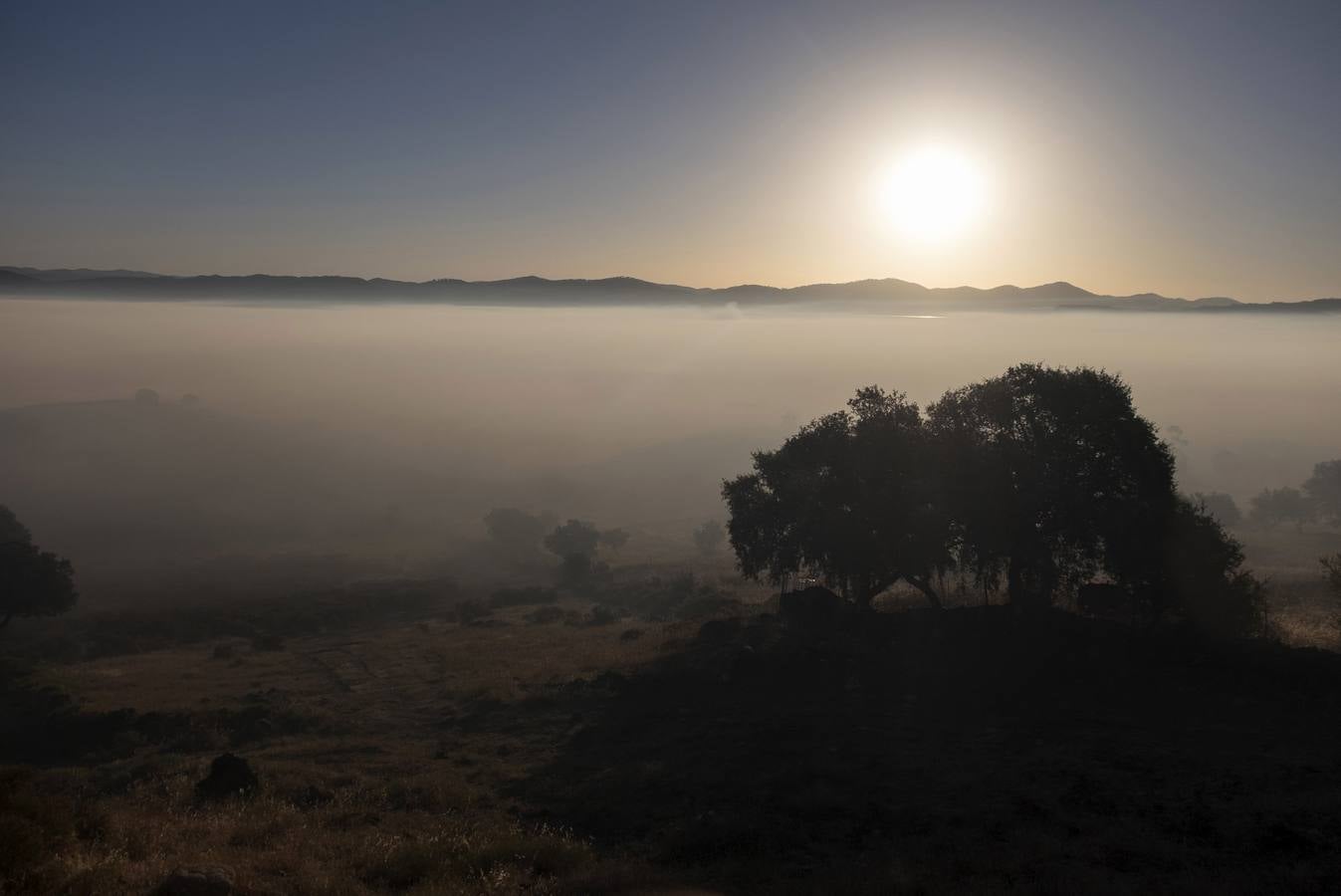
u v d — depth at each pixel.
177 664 46.84
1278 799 15.82
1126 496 31.75
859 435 36.06
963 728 22.62
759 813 17.12
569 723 26.28
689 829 16.39
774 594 55.16
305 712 30.67
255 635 62.59
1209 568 30.44
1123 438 31.80
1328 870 12.62
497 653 41.00
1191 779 17.58
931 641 30.66
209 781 20.23
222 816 17.31
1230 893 11.98
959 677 27.39
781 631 33.31
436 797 19.42
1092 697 25.02
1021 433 33.03
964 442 33.06
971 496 32.00
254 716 30.48
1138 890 12.30
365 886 13.17
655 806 18.30
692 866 14.63
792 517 37.75
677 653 33.06
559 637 45.62
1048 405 32.44
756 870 14.02
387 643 50.56
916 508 33.53
